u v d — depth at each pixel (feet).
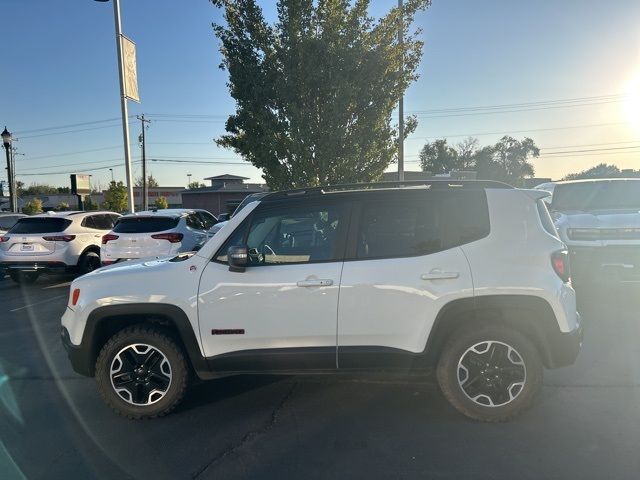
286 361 13.08
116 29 53.57
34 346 21.38
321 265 13.03
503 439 12.15
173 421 13.61
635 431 12.41
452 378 12.91
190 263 13.60
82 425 13.50
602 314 23.72
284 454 11.73
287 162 45.62
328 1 43.21
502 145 262.67
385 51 43.96
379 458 11.44
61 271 37.60
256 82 44.93
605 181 30.76
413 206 13.33
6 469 11.29
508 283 12.56
